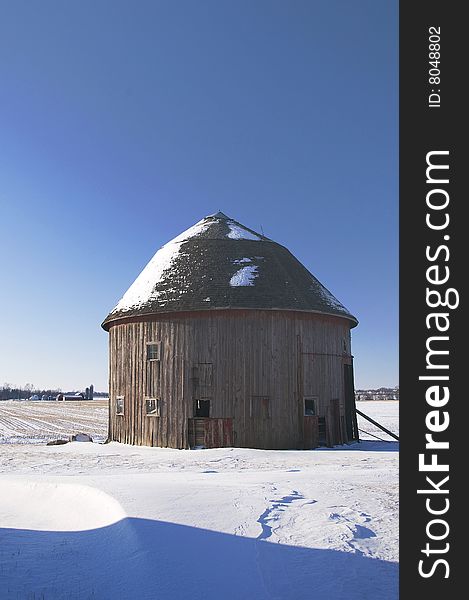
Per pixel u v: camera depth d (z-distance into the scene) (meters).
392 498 13.00
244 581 8.41
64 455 26.22
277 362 28.56
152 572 8.88
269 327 28.81
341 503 12.44
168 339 29.33
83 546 10.95
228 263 31.06
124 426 30.83
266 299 28.92
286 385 28.48
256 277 30.16
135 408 30.22
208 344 28.59
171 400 28.77
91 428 52.19
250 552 9.42
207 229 34.34
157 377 29.34
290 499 12.83
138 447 29.03
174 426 28.47
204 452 25.94
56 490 15.31
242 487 14.21
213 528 10.59
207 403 29.47
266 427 27.86
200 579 8.56
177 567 9.00
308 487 14.42
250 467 21.14
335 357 30.94
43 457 25.31
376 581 8.38
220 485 14.58
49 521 13.65
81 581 9.12
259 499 12.66
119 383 31.58
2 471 20.42
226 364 28.38
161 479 16.23
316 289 31.91
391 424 51.09
